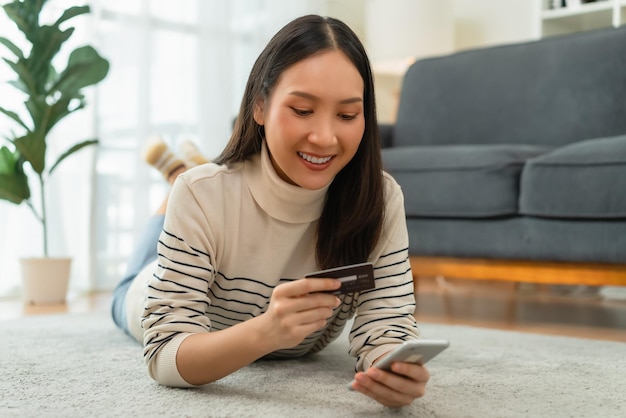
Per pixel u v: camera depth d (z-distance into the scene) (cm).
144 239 184
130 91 336
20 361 141
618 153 201
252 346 101
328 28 104
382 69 414
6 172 267
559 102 277
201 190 116
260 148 119
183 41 358
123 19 334
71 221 318
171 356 109
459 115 302
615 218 201
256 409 102
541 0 380
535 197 214
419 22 391
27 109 270
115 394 112
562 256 212
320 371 133
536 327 216
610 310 261
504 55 298
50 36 268
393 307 118
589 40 275
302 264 124
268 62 106
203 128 364
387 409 103
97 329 191
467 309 261
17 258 282
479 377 130
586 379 129
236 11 384
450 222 237
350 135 102
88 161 320
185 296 113
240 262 121
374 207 116
